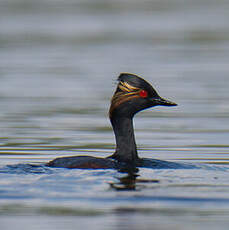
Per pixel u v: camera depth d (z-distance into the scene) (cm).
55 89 2377
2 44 3612
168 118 1920
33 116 1909
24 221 845
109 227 818
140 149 1490
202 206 890
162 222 830
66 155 1402
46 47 3525
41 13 4812
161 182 1002
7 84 2480
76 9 5031
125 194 930
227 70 2747
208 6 5106
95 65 2938
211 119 1869
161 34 3931
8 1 5316
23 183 981
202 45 3516
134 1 5444
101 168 1073
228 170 1112
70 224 833
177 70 2755
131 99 1170
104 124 1817
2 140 1579
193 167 1127
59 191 941
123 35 3931
